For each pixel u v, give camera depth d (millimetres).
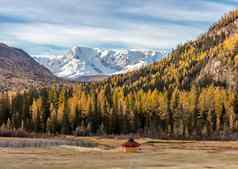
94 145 146625
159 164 75562
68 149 114750
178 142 171875
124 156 93125
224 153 106750
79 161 77875
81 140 176875
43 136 198375
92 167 68938
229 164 77312
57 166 69062
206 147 139375
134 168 68625
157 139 196625
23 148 112500
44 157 85000
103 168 67812
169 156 94500
